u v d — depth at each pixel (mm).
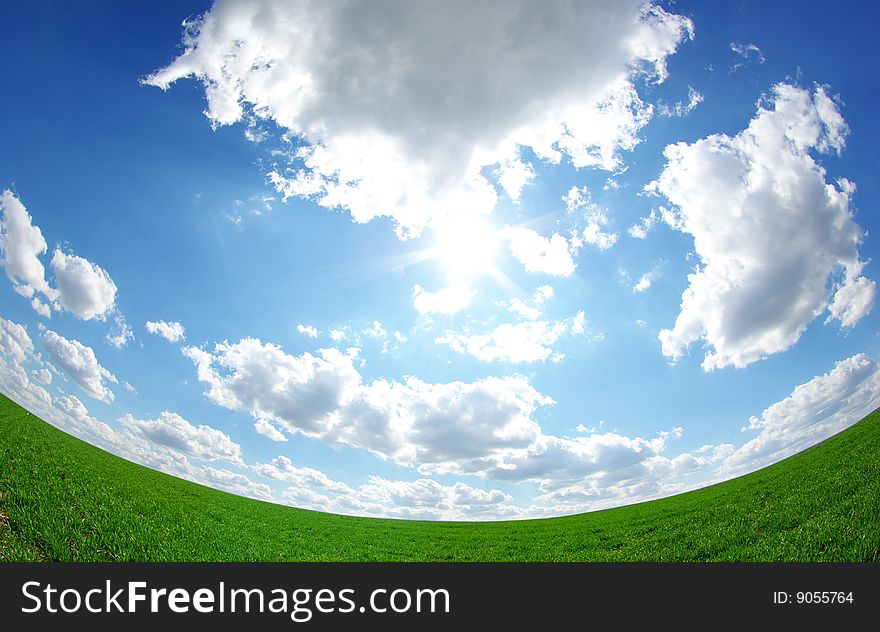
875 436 31484
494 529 39938
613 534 29984
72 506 17547
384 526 40469
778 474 34250
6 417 29750
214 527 25219
